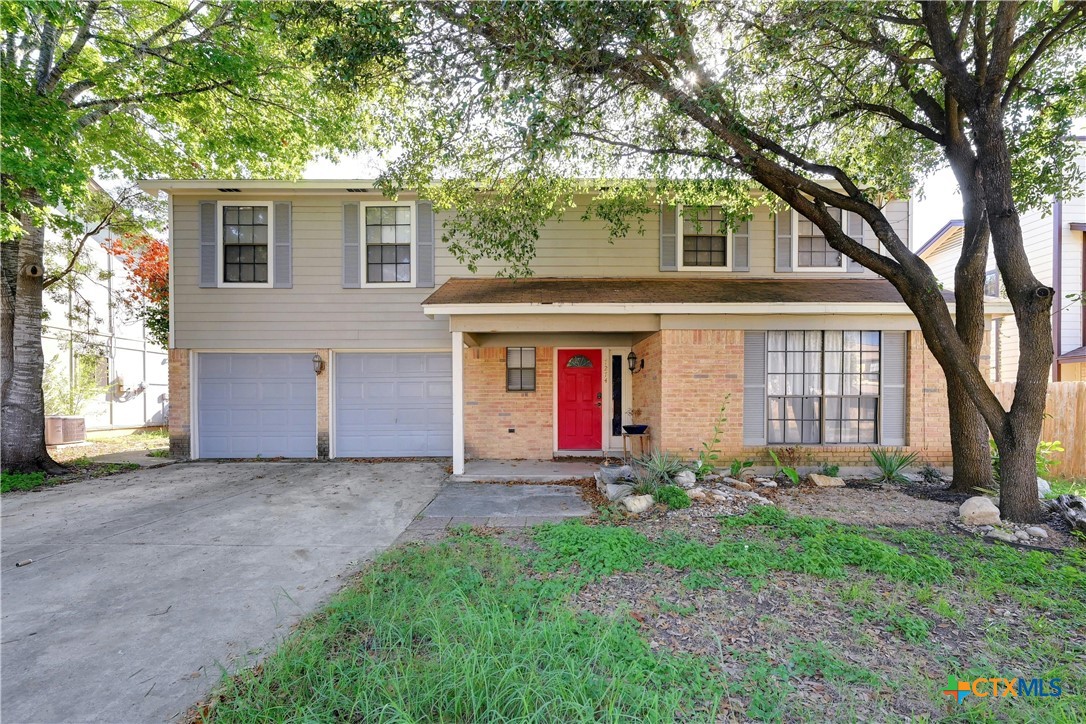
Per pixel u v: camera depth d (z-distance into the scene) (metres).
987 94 5.19
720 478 6.83
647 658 2.69
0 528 5.39
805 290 8.16
